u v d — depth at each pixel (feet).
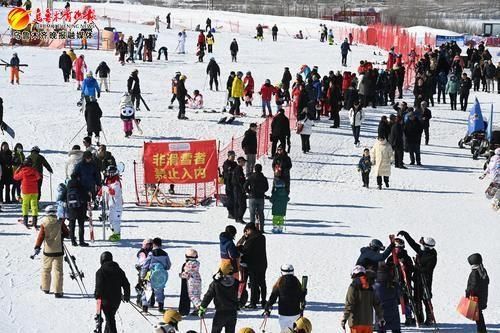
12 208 164.76
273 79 326.85
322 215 171.73
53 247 118.32
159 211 168.45
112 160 163.84
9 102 260.21
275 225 155.63
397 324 106.11
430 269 112.78
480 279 108.58
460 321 115.24
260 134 215.72
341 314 114.32
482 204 189.67
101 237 147.13
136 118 242.78
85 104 223.10
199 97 262.06
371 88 286.25
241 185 159.74
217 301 98.89
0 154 165.68
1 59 349.00
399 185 204.13
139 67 348.59
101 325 102.06
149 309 114.21
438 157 237.86
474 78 346.74
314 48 464.24
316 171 211.20
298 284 100.37
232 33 547.49
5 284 122.42
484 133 243.19
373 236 156.46
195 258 111.96
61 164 196.44
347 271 133.39
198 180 175.73
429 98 303.89
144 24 570.05
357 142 235.40
